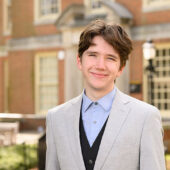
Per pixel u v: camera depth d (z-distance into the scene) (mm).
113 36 2096
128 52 2186
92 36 2131
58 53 15586
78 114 2270
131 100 2217
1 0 19297
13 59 17281
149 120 2109
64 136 2256
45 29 16266
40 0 16609
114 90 2258
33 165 8070
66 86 15023
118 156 2080
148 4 13445
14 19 17266
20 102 17000
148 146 2082
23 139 13055
